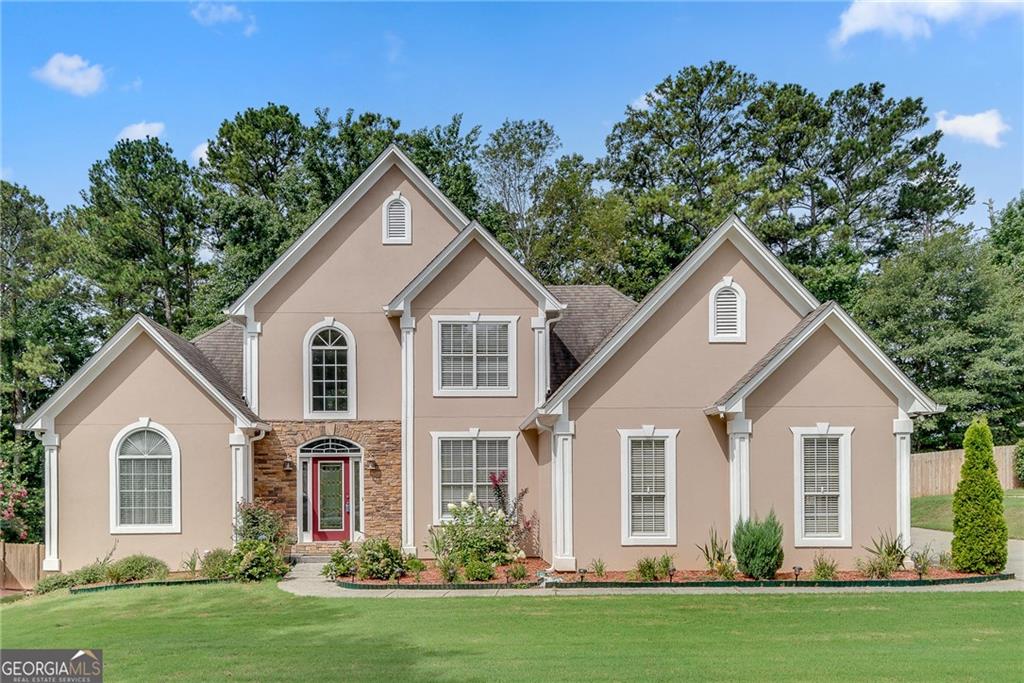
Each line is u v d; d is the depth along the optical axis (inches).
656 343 762.2
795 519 728.3
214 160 1862.7
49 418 818.8
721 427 756.6
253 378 883.4
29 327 1528.1
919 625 529.7
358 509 884.6
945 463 1454.2
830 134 1927.9
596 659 448.5
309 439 881.5
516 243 1839.3
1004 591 645.3
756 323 770.8
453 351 862.5
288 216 1647.4
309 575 766.5
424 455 858.1
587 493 747.4
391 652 470.3
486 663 442.0
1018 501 1242.0
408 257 903.7
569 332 953.5
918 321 1534.2
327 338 895.1
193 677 427.2
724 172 1916.8
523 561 787.4
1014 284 1711.4
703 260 770.8
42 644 518.0
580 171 1903.3
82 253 1670.8
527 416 859.4
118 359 829.2
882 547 721.6
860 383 738.2
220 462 828.0
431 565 815.7
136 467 826.2
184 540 820.6
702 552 745.0
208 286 1715.1
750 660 444.8
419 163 1686.8
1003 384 1464.1
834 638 495.5
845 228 1823.3
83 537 816.3
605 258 1815.9
